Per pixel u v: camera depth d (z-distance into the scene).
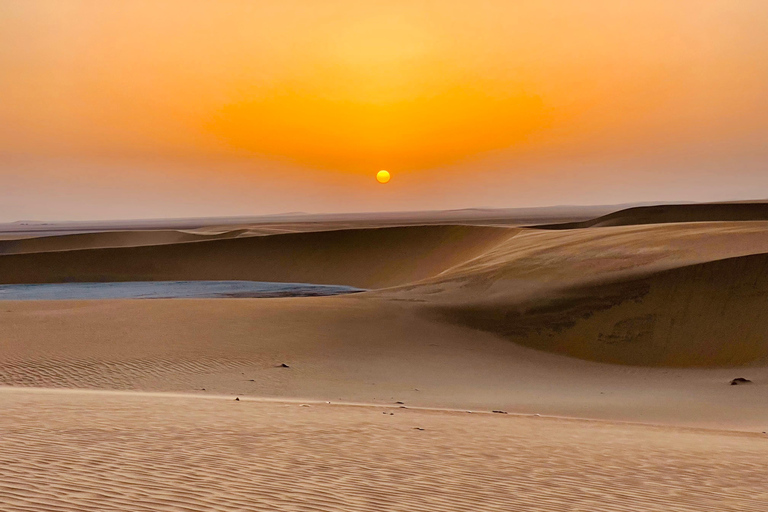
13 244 93.81
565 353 25.80
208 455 7.33
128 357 21.05
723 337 25.38
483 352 24.56
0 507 4.97
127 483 5.91
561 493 6.64
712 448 10.12
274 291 55.19
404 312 29.20
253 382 18.80
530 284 32.84
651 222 78.69
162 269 69.94
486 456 8.39
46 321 26.58
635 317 27.28
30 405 11.16
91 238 96.69
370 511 5.51
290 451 7.86
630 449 9.62
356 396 17.59
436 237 70.88
